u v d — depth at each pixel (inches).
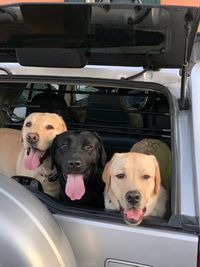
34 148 98.3
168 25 83.6
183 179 70.8
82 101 141.3
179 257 65.8
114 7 77.1
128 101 132.0
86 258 71.8
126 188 74.2
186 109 81.3
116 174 77.0
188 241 65.0
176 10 76.0
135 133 116.9
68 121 131.7
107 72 111.0
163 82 103.1
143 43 94.2
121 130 123.7
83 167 90.7
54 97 134.6
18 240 61.8
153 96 120.8
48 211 68.7
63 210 73.4
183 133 76.8
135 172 75.9
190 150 74.1
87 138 93.4
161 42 92.1
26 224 63.2
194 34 82.9
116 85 97.5
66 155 92.0
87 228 70.7
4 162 115.7
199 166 68.6
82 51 99.0
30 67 112.7
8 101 143.8
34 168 98.7
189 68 88.9
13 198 65.4
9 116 142.4
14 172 113.0
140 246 67.7
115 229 69.0
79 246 71.8
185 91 81.4
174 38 89.0
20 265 61.6
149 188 75.9
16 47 100.0
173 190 69.8
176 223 67.0
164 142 110.4
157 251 66.9
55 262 63.1
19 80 105.0
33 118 100.2
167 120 123.7
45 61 99.4
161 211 79.3
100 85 99.6
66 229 72.1
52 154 96.3
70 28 88.4
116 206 78.0
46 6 79.2
